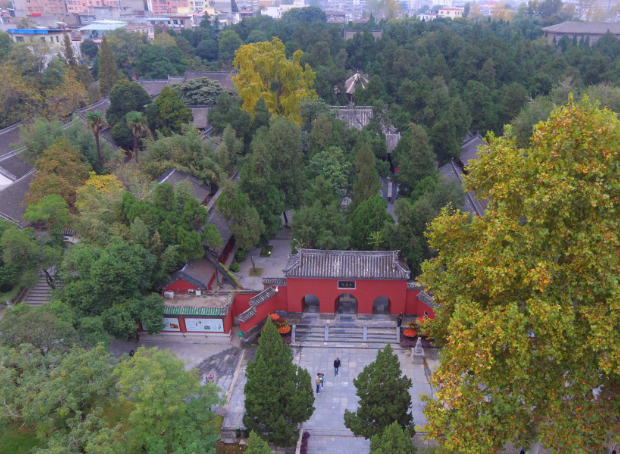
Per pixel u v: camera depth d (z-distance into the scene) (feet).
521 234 63.00
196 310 120.57
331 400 105.50
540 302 59.52
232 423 98.89
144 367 77.87
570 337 62.44
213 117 201.87
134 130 179.01
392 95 270.46
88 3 645.51
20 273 122.31
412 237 127.95
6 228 126.11
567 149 61.46
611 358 57.16
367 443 93.61
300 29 380.58
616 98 196.95
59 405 78.74
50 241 133.18
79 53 393.29
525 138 179.42
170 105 206.18
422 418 98.99
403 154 177.47
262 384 84.74
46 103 223.10
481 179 71.87
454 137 195.11
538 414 65.87
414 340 119.96
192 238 126.21
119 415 96.73
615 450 78.59
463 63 277.85
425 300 120.37
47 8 582.76
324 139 179.42
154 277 124.36
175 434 77.71
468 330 62.08
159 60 327.26
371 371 84.48
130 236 124.88
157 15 625.82
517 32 382.42
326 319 128.36
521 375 59.93
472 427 64.03
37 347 91.61
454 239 74.59
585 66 271.28
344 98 275.80
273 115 194.80
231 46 395.96
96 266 108.47
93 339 100.37
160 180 166.20
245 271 151.84
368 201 139.64
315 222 134.51
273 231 153.99
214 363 117.80
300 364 115.75
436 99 212.43
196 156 179.01
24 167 180.55
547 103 207.82
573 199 61.62
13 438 90.58
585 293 62.23
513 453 83.61
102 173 176.55
